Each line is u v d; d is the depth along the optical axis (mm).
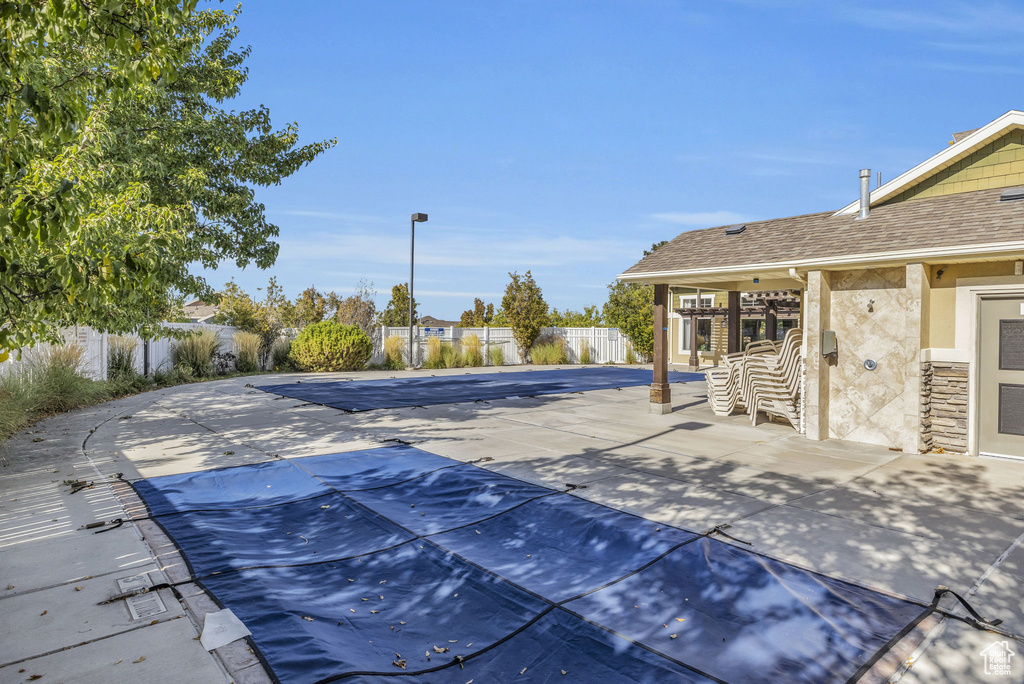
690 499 6395
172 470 7441
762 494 6617
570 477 7254
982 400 8719
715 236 13281
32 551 4797
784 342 10594
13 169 3533
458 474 7258
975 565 4699
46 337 6895
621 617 3895
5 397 9914
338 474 7352
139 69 3842
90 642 3418
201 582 4223
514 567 4715
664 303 12688
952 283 8953
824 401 9883
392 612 4027
